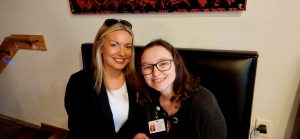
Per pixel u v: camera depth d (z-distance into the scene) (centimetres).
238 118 120
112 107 131
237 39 120
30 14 175
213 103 99
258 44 117
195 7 119
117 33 115
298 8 104
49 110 218
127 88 132
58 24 167
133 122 131
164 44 100
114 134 132
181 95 102
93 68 131
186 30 129
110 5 139
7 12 184
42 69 196
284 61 116
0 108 251
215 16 120
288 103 124
